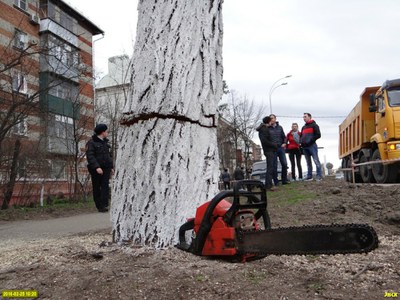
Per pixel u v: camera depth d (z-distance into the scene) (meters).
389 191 7.43
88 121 25.59
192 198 4.08
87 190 22.41
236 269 3.17
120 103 31.08
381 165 11.90
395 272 3.11
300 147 15.08
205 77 4.34
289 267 3.27
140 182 4.06
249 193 3.36
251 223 3.36
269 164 11.27
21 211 14.74
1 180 16.05
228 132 38.22
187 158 4.09
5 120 15.37
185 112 4.09
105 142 9.09
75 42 29.30
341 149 18.45
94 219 11.14
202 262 3.34
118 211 4.23
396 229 5.28
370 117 13.53
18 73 19.22
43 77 20.72
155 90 4.08
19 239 6.70
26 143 18.28
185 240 3.88
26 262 3.78
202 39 4.35
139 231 3.99
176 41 4.17
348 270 3.17
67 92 23.80
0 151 15.70
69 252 4.02
